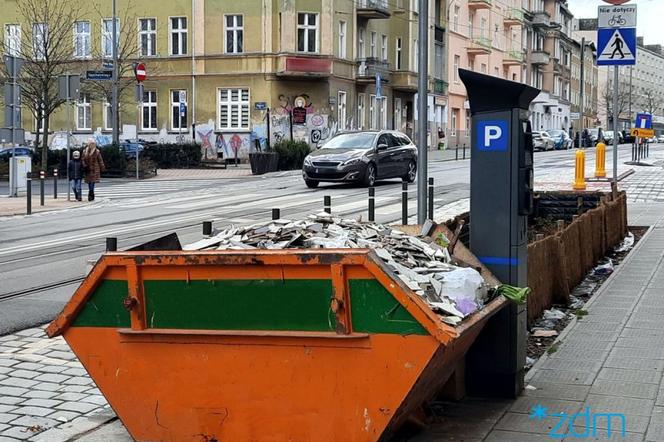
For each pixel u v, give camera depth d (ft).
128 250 17.40
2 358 24.70
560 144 213.05
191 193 85.10
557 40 312.71
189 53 148.87
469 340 16.94
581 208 47.47
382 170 87.61
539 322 28.02
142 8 151.43
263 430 15.64
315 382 15.25
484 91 19.72
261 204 69.87
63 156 120.78
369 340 14.84
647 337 25.38
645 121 130.72
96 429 18.58
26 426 18.84
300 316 15.16
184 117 149.69
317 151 86.79
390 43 178.81
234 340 15.57
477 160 20.04
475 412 19.02
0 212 68.23
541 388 20.72
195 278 15.58
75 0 154.40
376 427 14.99
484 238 20.08
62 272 39.01
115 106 123.24
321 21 145.38
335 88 150.20
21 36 150.82
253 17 144.56
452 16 213.05
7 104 79.20
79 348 16.47
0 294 33.81
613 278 35.01
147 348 16.10
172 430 16.16
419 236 20.90
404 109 187.62
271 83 144.46
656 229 50.44
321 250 14.99
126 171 113.70
